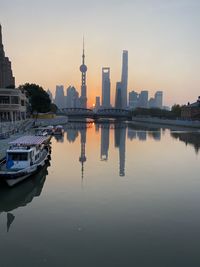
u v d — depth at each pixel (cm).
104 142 7519
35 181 3503
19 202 2797
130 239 2023
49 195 2977
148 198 2889
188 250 1888
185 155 5516
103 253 1847
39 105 13688
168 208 2617
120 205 2681
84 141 7712
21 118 11825
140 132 11062
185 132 11156
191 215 2459
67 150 6000
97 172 3978
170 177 3750
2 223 2311
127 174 3884
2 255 1823
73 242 1983
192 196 2966
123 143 7338
